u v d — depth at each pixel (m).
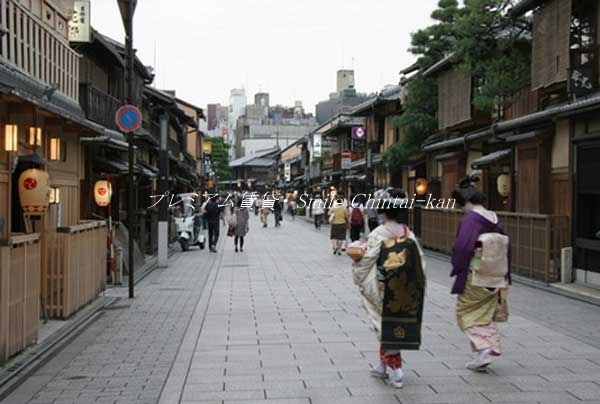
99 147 18.28
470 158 24.34
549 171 17.05
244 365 7.83
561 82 15.61
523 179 18.30
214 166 82.06
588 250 14.39
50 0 13.71
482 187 22.89
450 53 23.48
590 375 7.32
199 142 64.88
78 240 11.08
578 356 8.22
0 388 6.74
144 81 28.84
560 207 16.41
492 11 18.06
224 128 121.44
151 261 20.38
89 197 17.42
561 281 14.79
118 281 15.18
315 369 7.63
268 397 6.58
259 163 98.19
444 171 26.59
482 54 19.06
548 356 8.22
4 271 7.52
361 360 8.03
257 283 15.44
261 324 10.38
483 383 7.02
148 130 29.72
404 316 6.85
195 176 51.91
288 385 6.99
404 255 6.88
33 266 8.59
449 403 6.35
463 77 22.03
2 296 7.53
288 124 112.50
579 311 11.57
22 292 8.19
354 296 13.31
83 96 17.22
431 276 16.94
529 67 18.06
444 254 22.95
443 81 25.42
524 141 18.03
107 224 15.38
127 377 7.36
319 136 60.12
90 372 7.59
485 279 7.50
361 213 23.58
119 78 23.75
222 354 8.39
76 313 10.99
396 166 30.06
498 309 7.59
